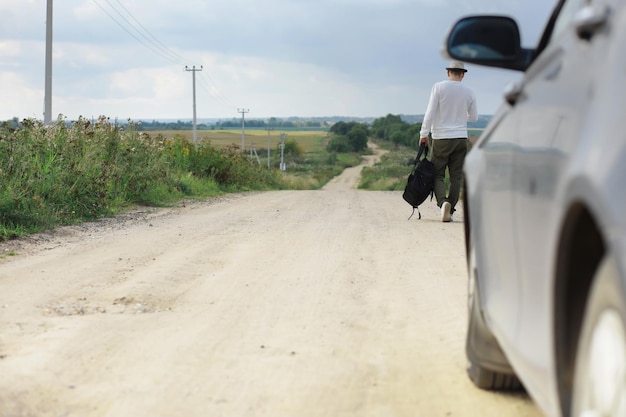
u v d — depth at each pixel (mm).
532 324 3258
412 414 4473
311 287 8219
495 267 4242
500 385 4848
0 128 15625
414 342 6023
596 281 2453
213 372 5227
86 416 4402
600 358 2424
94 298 7551
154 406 4574
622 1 2848
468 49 4234
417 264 9727
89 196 16328
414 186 15242
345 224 14719
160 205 20281
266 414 4465
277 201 23234
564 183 2688
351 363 5461
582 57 3041
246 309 7148
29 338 5988
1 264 9727
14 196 13320
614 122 2443
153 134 30875
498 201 4102
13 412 4391
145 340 5996
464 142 14914
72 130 18828
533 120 3553
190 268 9359
